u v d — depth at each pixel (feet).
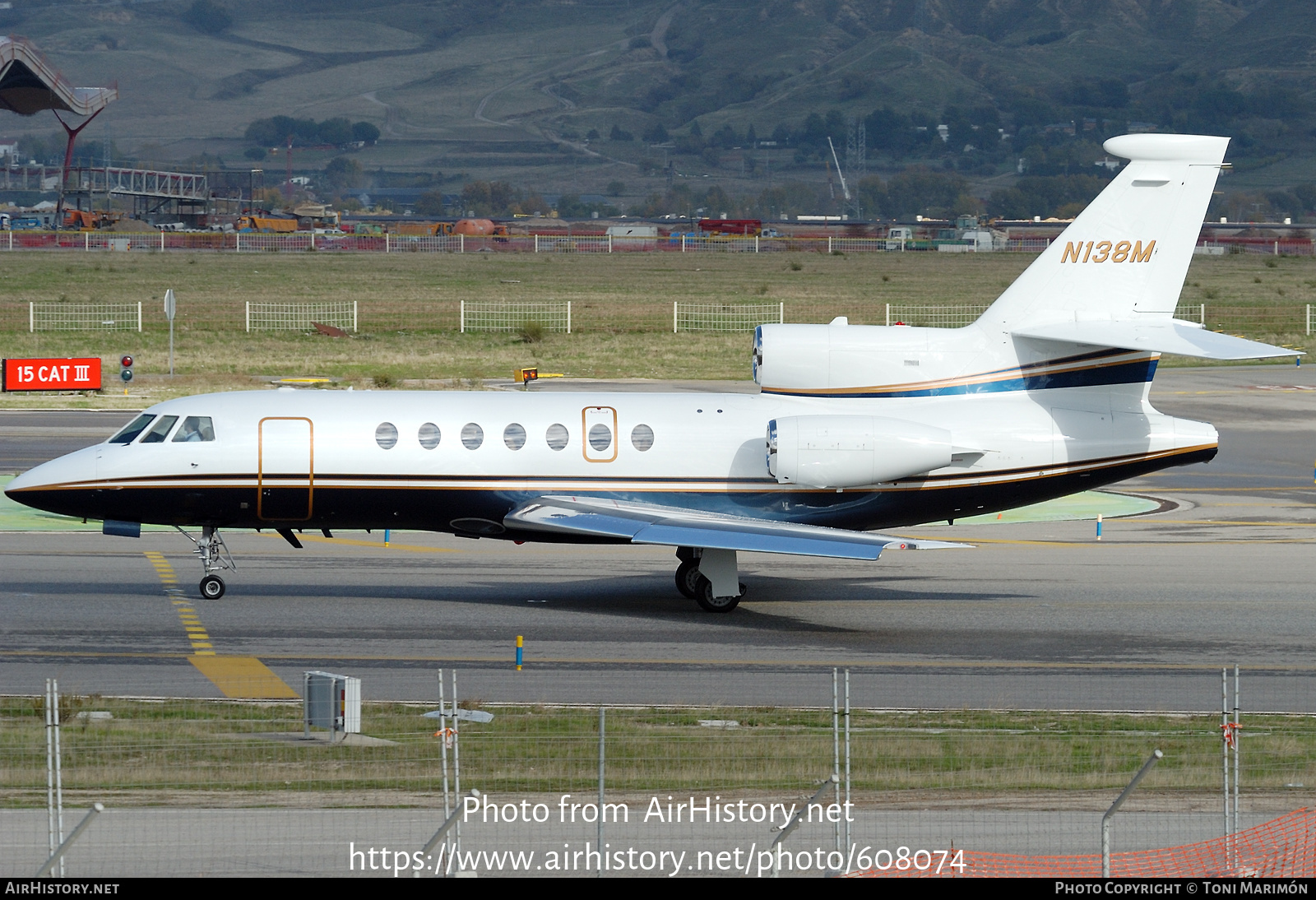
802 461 317.01
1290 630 309.42
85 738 211.41
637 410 331.36
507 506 326.24
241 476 318.65
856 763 206.49
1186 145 326.65
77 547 383.86
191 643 281.54
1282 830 179.83
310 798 185.88
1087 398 336.08
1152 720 236.43
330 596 331.16
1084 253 331.57
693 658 278.05
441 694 199.52
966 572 376.48
